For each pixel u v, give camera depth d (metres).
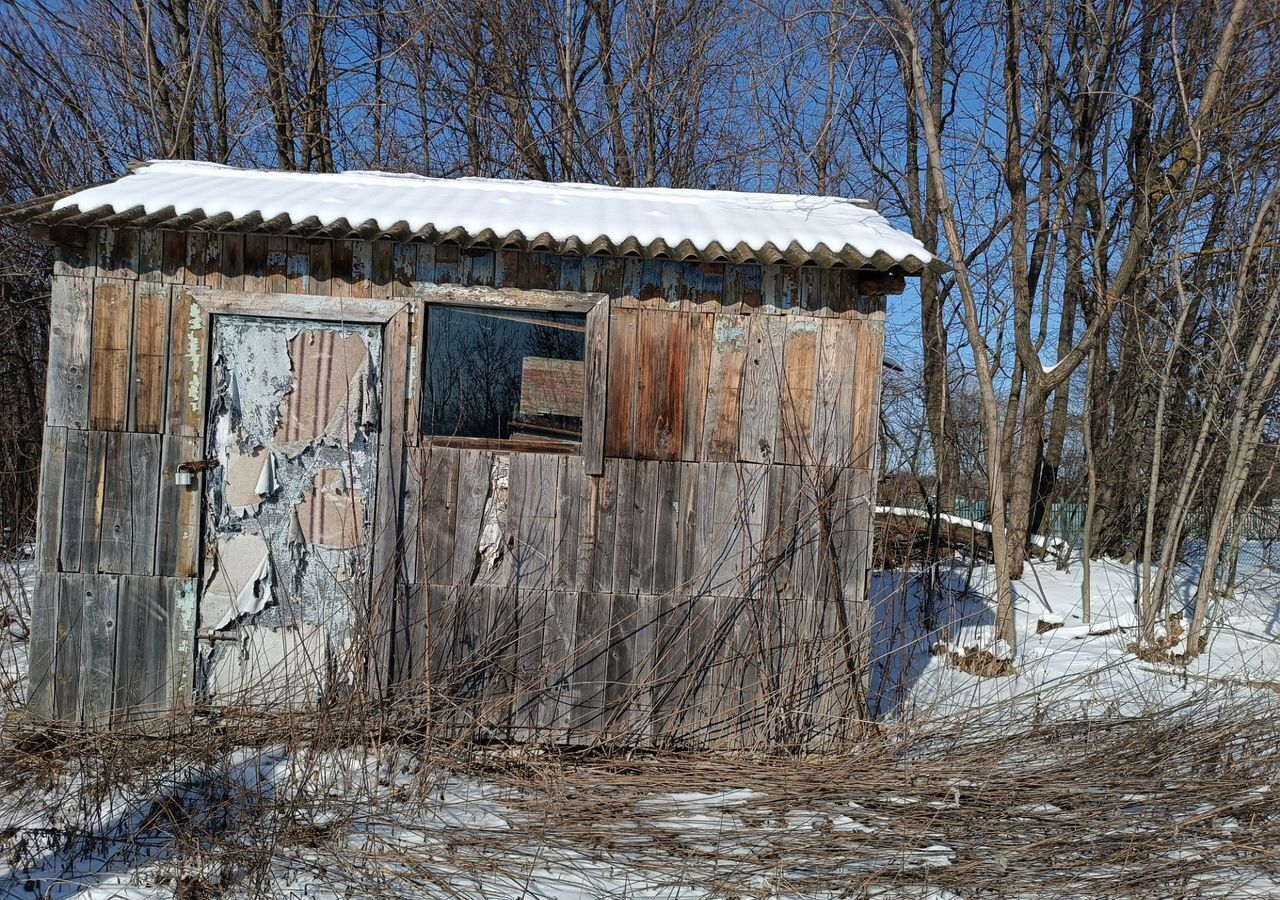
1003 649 6.29
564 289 4.51
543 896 3.25
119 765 4.03
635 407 4.53
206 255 4.47
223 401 4.50
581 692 4.55
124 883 3.26
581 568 4.54
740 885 3.31
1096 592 9.05
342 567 4.55
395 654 4.52
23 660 5.55
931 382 11.09
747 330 4.53
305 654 4.46
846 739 4.56
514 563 4.55
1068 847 3.59
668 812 3.89
